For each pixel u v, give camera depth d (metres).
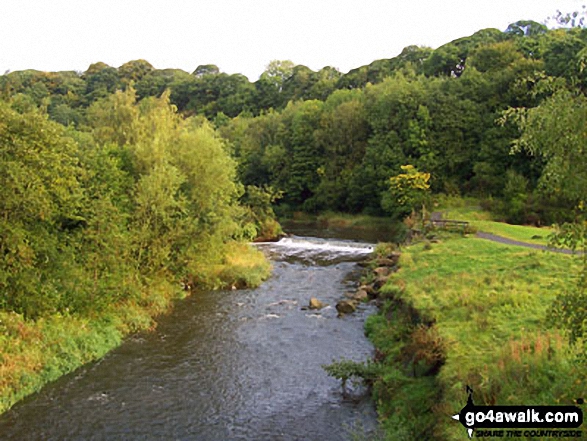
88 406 14.40
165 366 17.33
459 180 59.44
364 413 13.91
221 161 31.11
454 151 59.56
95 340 18.39
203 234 28.91
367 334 20.39
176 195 28.56
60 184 18.12
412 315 19.00
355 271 33.47
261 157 78.12
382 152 62.53
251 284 28.84
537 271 20.95
